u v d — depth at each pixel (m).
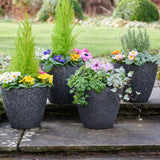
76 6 13.45
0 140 2.96
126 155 2.86
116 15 13.64
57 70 3.67
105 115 3.24
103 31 10.55
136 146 2.89
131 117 3.77
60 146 2.84
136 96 3.67
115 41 8.68
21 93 3.15
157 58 3.72
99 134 3.15
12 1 16.67
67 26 3.71
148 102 3.85
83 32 10.25
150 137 3.08
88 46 7.76
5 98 3.21
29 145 2.85
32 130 3.26
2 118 3.60
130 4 13.33
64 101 3.78
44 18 13.80
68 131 3.24
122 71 3.35
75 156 2.84
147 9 13.32
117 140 2.99
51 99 3.82
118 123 3.55
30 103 3.19
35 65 3.36
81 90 3.16
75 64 3.68
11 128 3.32
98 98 3.18
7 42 8.18
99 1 18.97
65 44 3.72
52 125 3.45
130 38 5.27
